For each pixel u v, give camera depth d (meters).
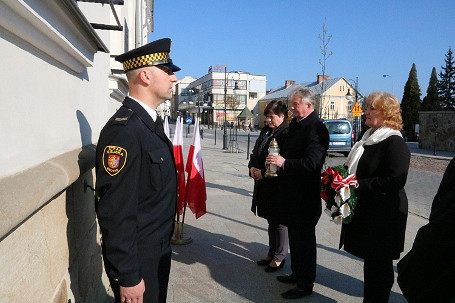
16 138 1.50
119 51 5.30
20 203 1.26
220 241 5.03
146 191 1.91
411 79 49.72
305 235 3.46
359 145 3.02
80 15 1.93
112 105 4.83
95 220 2.89
